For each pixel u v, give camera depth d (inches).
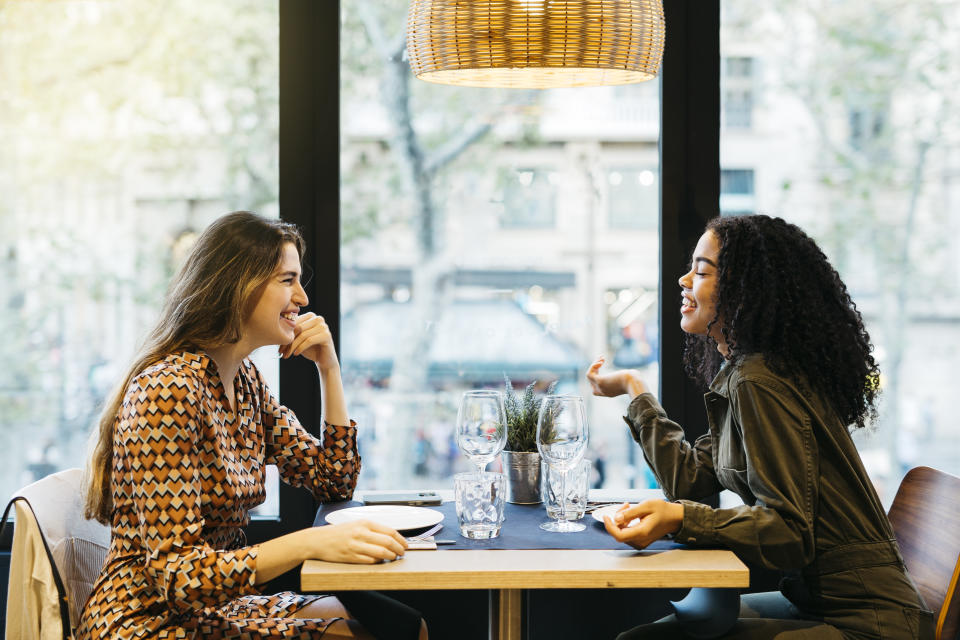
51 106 101.3
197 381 70.0
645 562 61.8
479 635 99.8
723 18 102.6
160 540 65.4
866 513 69.4
